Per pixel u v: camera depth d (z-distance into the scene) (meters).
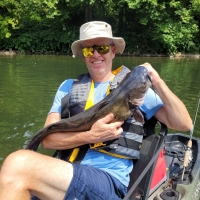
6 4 18.44
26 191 1.81
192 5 18.47
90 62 2.48
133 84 2.09
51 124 2.31
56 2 17.83
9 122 5.25
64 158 2.37
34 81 8.89
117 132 2.16
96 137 2.15
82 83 2.52
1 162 3.82
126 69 2.55
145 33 18.81
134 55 17.89
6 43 18.56
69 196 1.97
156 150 2.37
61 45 18.94
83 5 18.62
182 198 2.46
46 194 1.91
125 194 2.21
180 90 7.82
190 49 18.94
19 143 4.41
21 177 1.80
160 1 17.39
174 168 3.11
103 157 2.22
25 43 18.56
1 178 1.79
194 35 18.98
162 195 2.49
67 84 2.66
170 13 17.98
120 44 2.58
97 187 2.04
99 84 2.52
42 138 2.41
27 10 19.70
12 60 14.42
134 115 2.21
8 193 1.77
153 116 2.47
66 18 18.59
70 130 2.28
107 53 2.47
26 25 19.20
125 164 2.26
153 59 15.89
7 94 7.29
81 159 2.27
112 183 2.14
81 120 2.23
